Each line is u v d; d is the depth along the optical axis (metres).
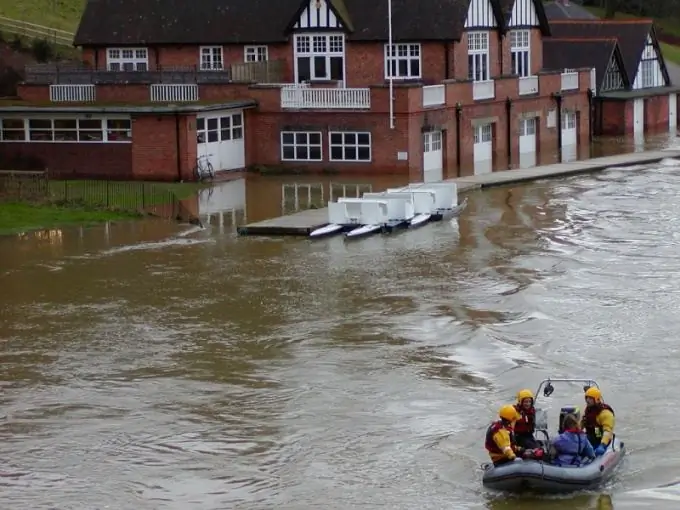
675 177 58.66
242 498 23.62
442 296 36.59
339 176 60.59
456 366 30.33
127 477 24.59
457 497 23.42
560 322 33.66
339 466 24.89
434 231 46.25
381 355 31.28
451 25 64.81
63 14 93.56
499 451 23.55
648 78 89.00
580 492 23.31
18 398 28.86
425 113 61.38
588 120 77.31
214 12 69.12
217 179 59.84
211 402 28.39
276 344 32.41
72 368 30.89
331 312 35.22
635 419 26.58
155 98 62.78
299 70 67.31
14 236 45.78
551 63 83.06
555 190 54.94
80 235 46.06
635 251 42.19
